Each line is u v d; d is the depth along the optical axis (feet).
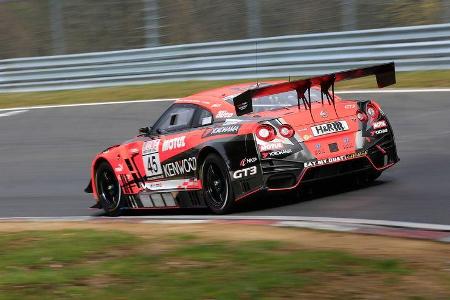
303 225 82.12
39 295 62.80
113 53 238.27
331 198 98.63
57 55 269.03
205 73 224.33
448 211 86.07
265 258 67.46
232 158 93.81
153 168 106.63
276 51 211.00
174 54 228.63
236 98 88.17
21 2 284.82
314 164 92.89
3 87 257.75
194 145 99.25
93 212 117.80
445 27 189.06
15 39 285.02
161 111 191.72
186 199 102.63
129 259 71.72
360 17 234.38
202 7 253.24
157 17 253.65
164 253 72.95
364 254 67.00
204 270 65.57
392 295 55.93
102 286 63.82
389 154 98.68
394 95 177.68
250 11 236.84
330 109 96.17
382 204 92.43
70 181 138.62
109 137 171.63
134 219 101.81
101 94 228.84
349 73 93.45
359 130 96.58
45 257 75.46
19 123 203.31
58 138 178.81
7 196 133.69
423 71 192.44
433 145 130.72
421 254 65.72
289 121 93.81
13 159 164.96
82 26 277.64
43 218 109.81
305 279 60.23
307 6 239.09
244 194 93.76
